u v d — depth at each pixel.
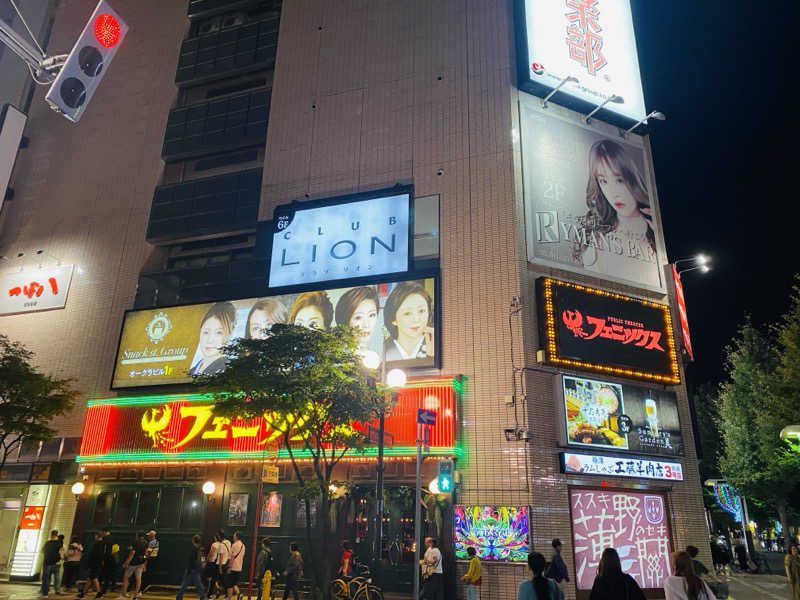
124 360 26.16
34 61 12.33
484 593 18.05
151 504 23.59
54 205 31.77
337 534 18.17
